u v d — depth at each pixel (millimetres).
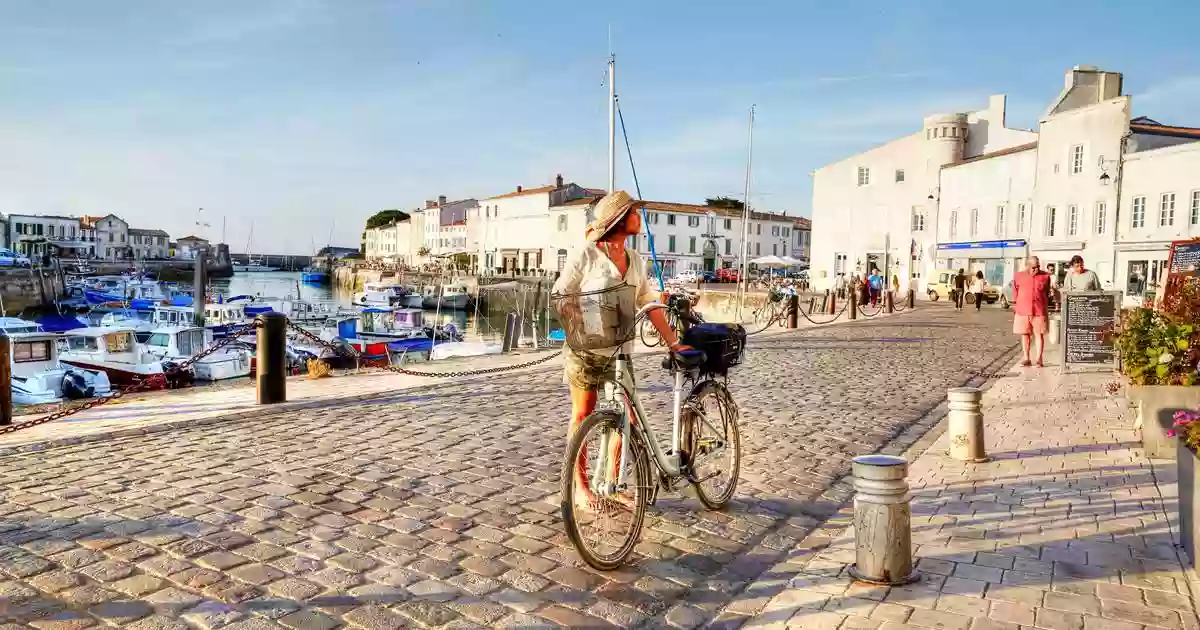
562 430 7977
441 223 120812
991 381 12023
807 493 5910
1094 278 13273
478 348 30859
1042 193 43562
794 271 97000
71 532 4582
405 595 3799
